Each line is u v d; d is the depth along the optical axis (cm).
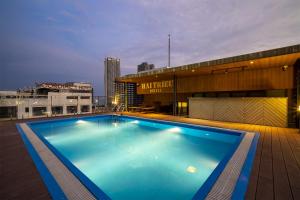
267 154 418
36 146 494
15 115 2528
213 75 1191
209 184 279
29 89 3447
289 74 870
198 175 442
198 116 1120
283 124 796
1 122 926
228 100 986
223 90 1138
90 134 897
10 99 2516
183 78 1377
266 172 321
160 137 838
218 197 245
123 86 1756
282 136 607
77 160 549
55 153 434
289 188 265
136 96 1859
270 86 934
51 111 2747
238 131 698
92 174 446
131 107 1645
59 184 282
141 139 805
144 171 464
